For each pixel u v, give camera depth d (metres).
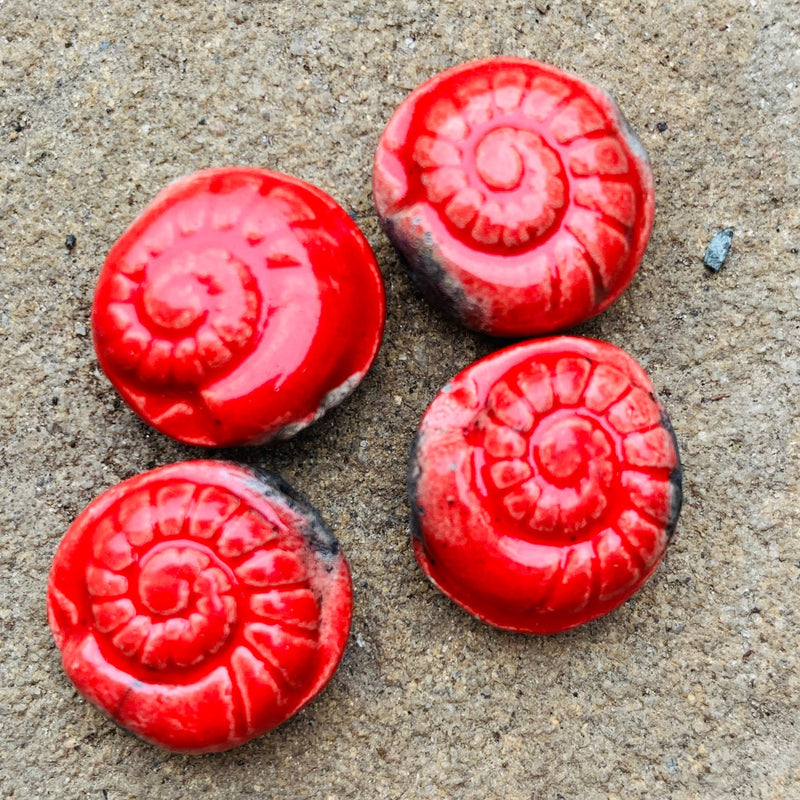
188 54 0.12
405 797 0.12
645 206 0.11
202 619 0.10
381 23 0.12
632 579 0.11
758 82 0.12
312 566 0.11
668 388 0.12
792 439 0.12
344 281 0.11
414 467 0.11
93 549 0.11
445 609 0.12
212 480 0.11
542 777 0.12
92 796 0.12
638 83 0.12
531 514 0.11
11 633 0.12
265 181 0.11
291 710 0.11
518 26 0.12
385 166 0.11
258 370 0.11
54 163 0.12
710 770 0.12
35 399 0.12
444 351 0.12
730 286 0.12
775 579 0.12
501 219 0.11
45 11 0.12
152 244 0.11
